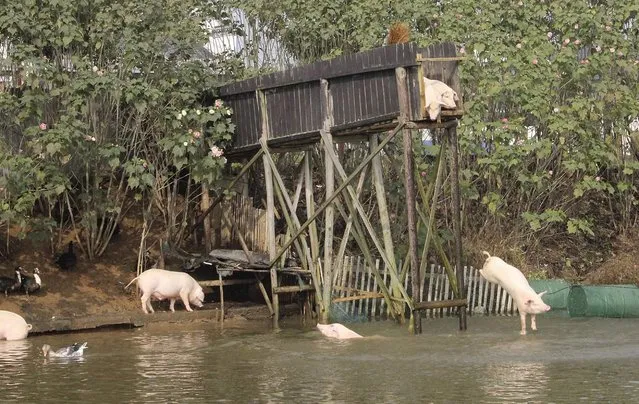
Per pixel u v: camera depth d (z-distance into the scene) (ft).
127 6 66.28
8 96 61.16
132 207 73.00
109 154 63.10
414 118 57.47
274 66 78.43
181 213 72.18
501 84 73.56
